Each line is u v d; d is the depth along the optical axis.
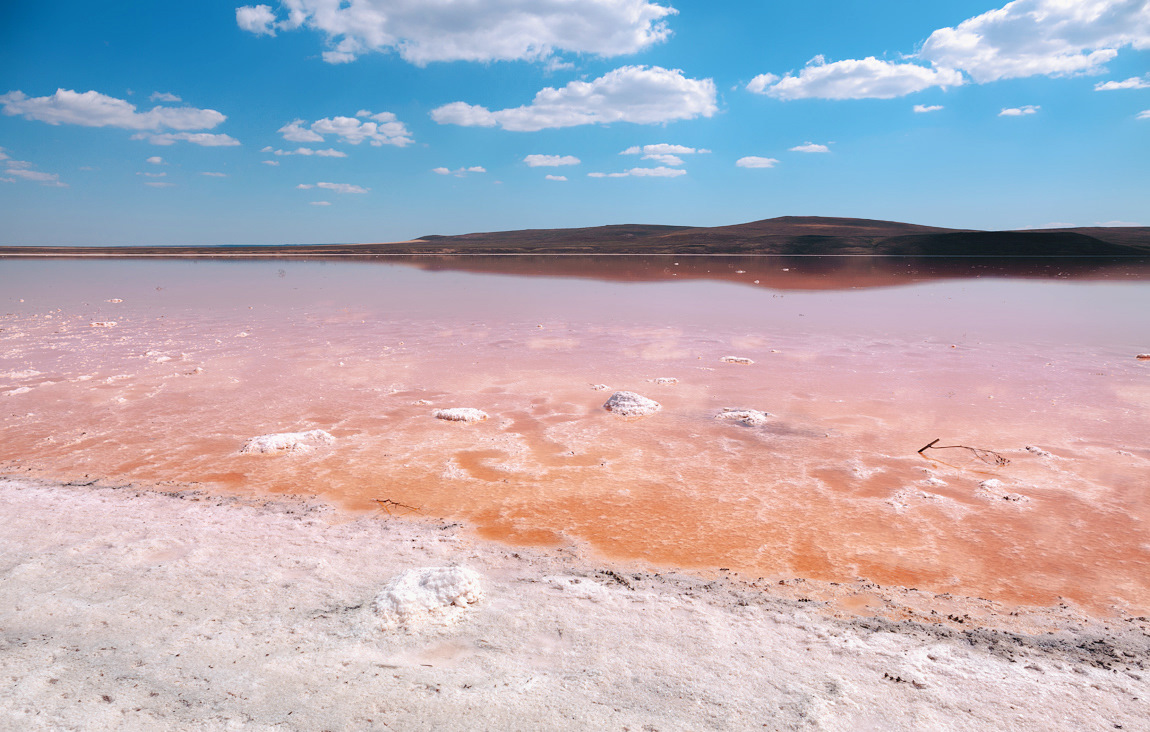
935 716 3.17
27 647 3.58
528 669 3.49
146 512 5.85
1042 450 7.49
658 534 5.59
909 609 4.41
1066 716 3.20
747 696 3.29
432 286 31.55
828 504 6.22
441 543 5.32
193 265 54.25
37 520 5.59
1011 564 5.08
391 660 3.56
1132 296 24.36
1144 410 8.99
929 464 7.20
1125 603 4.54
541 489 6.58
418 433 8.34
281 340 15.35
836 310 20.83
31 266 51.41
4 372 11.77
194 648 3.62
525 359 13.07
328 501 6.23
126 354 13.52
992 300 23.39
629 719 3.06
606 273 40.84
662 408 9.48
